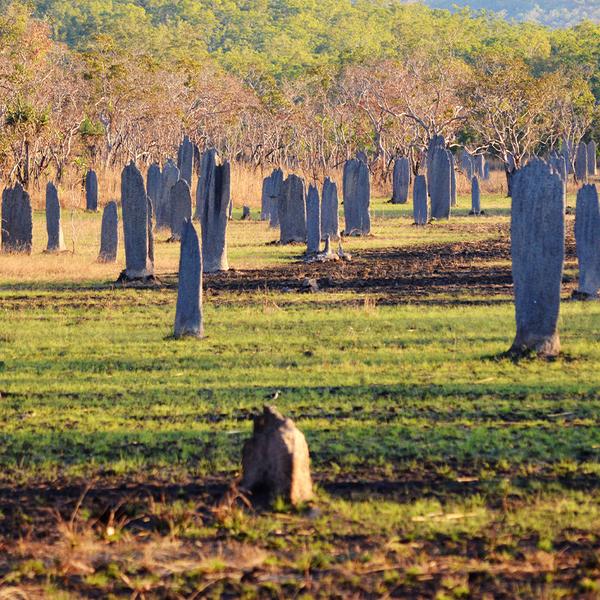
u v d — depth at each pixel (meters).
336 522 18.27
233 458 22.22
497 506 19.03
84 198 119.81
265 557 16.80
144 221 53.34
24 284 52.38
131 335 38.47
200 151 157.62
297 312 43.53
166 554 17.11
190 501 19.38
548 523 18.03
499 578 15.99
